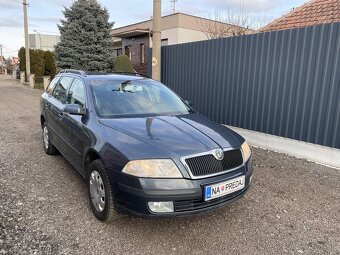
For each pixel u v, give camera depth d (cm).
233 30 1678
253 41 693
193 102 884
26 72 2784
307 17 852
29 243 299
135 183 293
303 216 371
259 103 694
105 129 350
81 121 396
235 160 336
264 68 675
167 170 293
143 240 311
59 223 338
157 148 305
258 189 447
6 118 995
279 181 480
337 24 536
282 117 646
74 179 463
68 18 1894
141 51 2395
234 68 748
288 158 607
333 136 559
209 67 819
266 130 684
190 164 300
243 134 738
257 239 320
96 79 453
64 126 458
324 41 559
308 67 589
